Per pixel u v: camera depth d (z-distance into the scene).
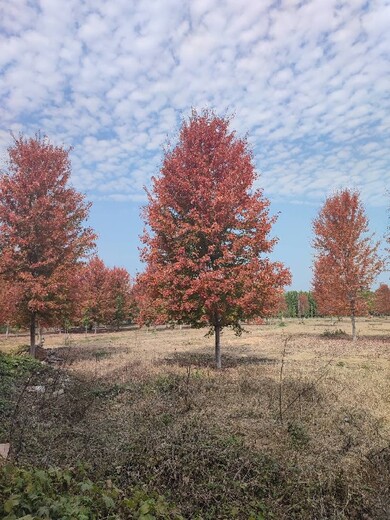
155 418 6.86
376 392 9.33
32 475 4.27
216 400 8.27
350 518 4.75
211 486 5.04
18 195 16.02
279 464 5.44
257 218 13.33
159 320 13.73
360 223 23.42
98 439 6.11
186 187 13.10
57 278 16.12
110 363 14.64
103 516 3.96
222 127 13.99
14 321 17.31
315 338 25.91
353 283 23.06
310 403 8.15
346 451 5.88
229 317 13.45
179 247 13.10
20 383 9.37
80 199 17.36
